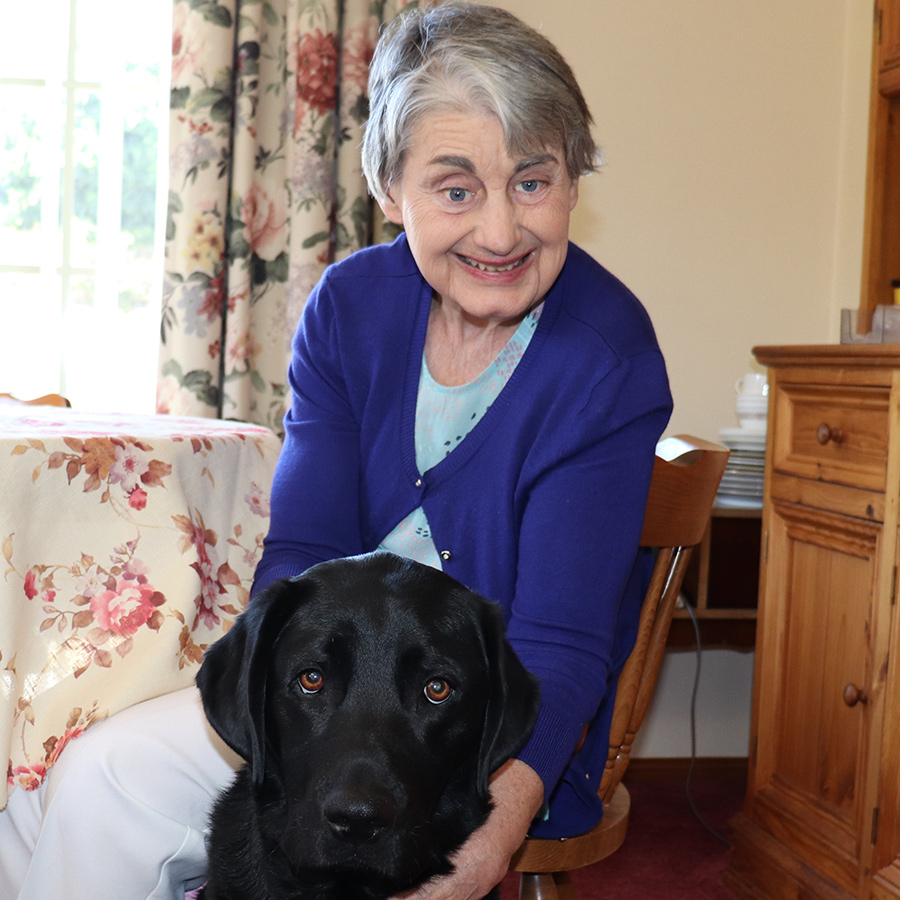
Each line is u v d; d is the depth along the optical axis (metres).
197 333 2.65
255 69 2.65
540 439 1.26
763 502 2.35
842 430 2.04
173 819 1.16
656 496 1.39
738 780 3.02
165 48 2.98
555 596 1.18
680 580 1.51
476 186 1.19
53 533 1.28
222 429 1.66
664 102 2.91
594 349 1.27
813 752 2.13
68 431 1.42
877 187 2.79
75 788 1.16
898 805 1.86
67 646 1.28
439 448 1.35
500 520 1.28
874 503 1.92
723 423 3.01
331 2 2.64
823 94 2.96
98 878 1.15
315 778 0.93
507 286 1.24
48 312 3.02
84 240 3.02
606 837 1.35
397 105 1.20
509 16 1.21
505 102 1.13
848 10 2.95
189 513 1.40
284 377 2.81
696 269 2.97
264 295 2.79
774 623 2.27
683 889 2.35
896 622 1.87
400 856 0.91
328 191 2.70
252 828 1.08
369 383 1.39
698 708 3.02
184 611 1.34
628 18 2.88
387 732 0.95
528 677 1.04
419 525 1.36
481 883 1.03
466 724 1.01
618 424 1.24
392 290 1.40
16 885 1.27
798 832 2.15
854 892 1.96
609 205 2.92
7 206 2.99
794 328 3.02
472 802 1.05
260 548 1.61
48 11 2.95
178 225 2.64
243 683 1.00
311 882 1.01
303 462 1.39
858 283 2.90
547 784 1.11
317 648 0.99
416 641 0.99
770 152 2.96
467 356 1.37
